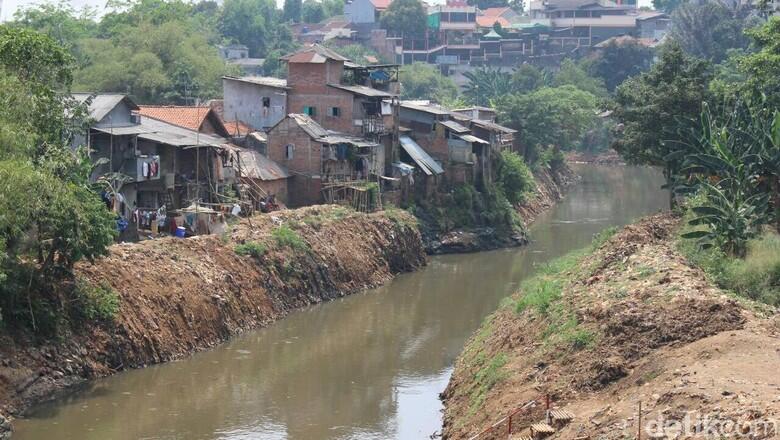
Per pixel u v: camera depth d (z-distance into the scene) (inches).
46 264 1348.4
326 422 1250.6
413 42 5866.1
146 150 1983.3
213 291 1638.8
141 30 3395.7
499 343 1285.7
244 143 2481.5
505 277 2242.9
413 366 1507.1
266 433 1208.2
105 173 1846.7
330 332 1699.1
